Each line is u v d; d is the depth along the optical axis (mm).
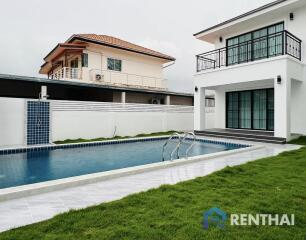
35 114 10211
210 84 13312
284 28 12172
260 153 8031
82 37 17234
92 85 14625
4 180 6082
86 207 3410
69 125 12023
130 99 19422
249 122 14133
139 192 4059
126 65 20719
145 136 14195
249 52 13641
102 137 13172
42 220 3090
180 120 17297
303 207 3365
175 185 4379
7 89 13219
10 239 2547
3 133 9758
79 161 8281
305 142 9984
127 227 2783
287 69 10180
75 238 2559
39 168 7277
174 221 2939
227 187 4293
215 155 7328
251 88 13922
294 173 5172
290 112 10875
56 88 15289
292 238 2596
